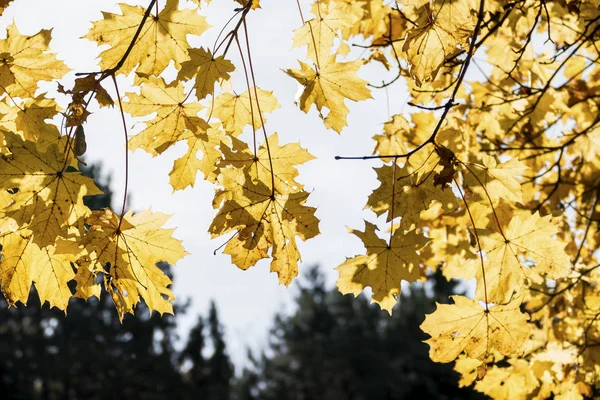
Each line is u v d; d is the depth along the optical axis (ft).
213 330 128.06
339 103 8.84
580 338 12.51
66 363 92.84
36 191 8.07
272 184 8.05
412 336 113.09
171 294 8.54
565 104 13.26
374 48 11.88
